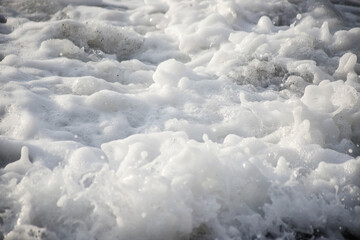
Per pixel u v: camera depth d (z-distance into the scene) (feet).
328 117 15.03
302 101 16.21
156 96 17.12
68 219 10.37
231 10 25.75
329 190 11.72
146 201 10.23
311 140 14.29
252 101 17.37
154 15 26.94
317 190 11.68
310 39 21.68
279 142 14.33
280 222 10.90
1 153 13.34
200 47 22.80
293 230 10.93
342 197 11.58
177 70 19.01
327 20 26.53
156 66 20.94
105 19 26.18
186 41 22.88
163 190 10.32
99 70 19.56
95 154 13.01
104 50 22.79
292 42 21.47
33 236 10.09
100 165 12.36
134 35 23.47
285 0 27.89
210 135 14.92
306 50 21.16
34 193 10.68
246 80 19.21
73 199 10.48
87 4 28.40
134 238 10.12
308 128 14.33
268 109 15.83
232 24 25.34
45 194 10.71
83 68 19.57
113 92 16.80
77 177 11.59
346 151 14.42
